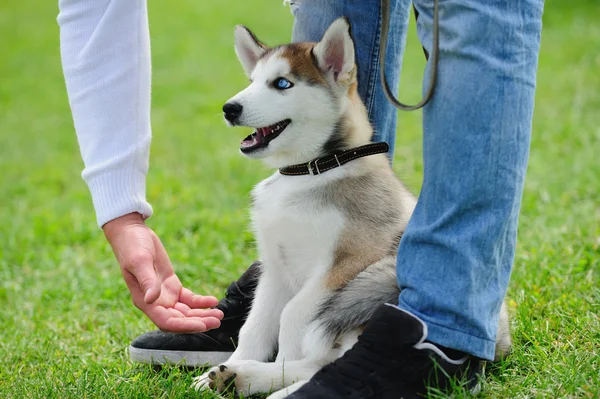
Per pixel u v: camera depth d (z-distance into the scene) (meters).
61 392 3.05
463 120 2.47
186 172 7.34
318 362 2.93
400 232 3.16
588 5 13.27
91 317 4.34
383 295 2.88
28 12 17.00
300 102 3.35
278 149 3.37
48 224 6.33
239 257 5.08
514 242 2.64
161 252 2.91
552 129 7.32
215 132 8.73
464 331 2.55
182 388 2.93
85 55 2.88
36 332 4.12
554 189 5.75
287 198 3.23
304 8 3.65
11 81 11.97
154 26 14.84
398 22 3.53
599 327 3.31
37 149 8.85
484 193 2.48
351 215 3.14
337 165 3.22
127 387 3.03
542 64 9.91
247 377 2.86
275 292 3.37
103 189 2.84
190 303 2.95
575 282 3.95
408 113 8.66
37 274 5.31
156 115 9.66
